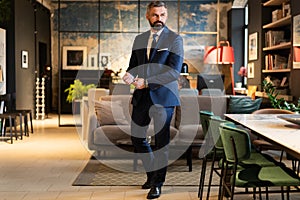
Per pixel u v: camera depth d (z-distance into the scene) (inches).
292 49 253.6
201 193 150.5
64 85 474.6
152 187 156.3
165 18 152.6
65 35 479.5
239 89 368.5
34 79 427.5
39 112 446.6
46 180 181.3
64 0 477.7
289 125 134.4
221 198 126.4
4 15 336.2
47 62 473.7
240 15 438.0
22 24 384.2
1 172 195.8
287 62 292.7
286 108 218.8
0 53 340.5
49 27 480.1
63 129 346.9
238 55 438.9
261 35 316.8
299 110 203.2
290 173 116.4
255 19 332.8
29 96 407.5
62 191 164.2
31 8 413.1
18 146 266.1
